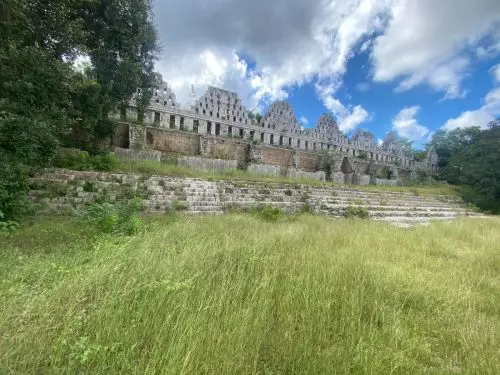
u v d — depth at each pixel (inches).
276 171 965.8
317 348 105.1
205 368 85.8
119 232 250.5
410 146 2260.1
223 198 535.5
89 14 529.3
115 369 87.6
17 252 181.3
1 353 87.6
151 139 861.2
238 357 93.0
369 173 1396.4
